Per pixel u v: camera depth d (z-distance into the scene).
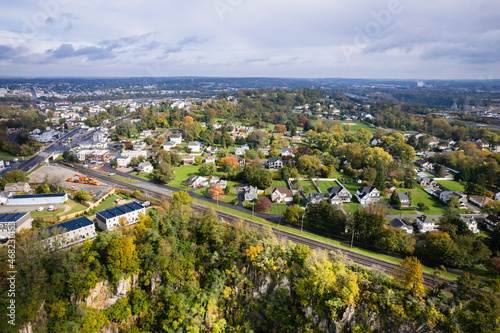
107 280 68.69
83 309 63.03
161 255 72.62
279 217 112.12
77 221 87.00
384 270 80.62
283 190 130.38
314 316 66.94
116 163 164.75
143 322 68.69
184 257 77.25
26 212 91.00
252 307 71.94
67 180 136.25
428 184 154.25
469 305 61.25
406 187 149.38
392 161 174.12
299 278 70.44
